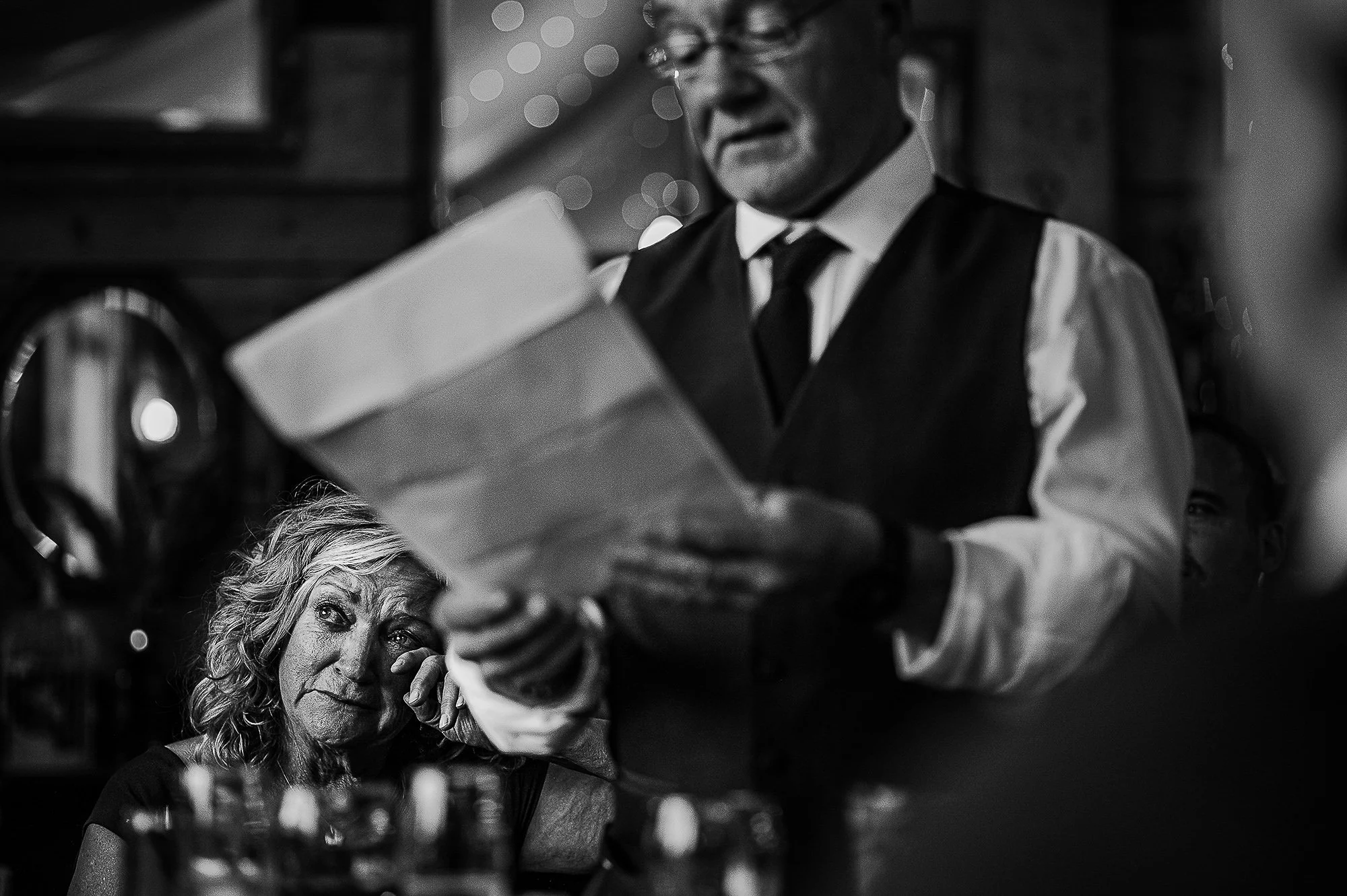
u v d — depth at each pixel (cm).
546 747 142
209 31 462
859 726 131
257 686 189
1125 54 460
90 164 466
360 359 112
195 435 454
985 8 460
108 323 455
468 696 145
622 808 137
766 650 132
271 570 192
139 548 448
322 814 130
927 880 71
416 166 470
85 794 258
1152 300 144
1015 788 69
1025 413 136
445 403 111
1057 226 143
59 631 437
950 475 135
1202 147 454
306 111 470
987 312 138
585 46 511
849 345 140
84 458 450
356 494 198
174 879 129
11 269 463
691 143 467
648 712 136
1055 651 123
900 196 146
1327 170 57
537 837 186
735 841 111
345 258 469
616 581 119
